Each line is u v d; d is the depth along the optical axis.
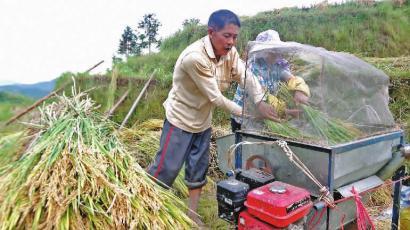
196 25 13.65
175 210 2.60
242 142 2.47
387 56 9.89
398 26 11.27
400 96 6.06
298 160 2.18
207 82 2.70
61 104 3.40
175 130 3.00
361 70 2.49
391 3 13.02
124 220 2.27
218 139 3.58
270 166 2.44
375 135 2.46
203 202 3.72
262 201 2.01
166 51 12.00
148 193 2.54
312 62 2.29
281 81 2.44
